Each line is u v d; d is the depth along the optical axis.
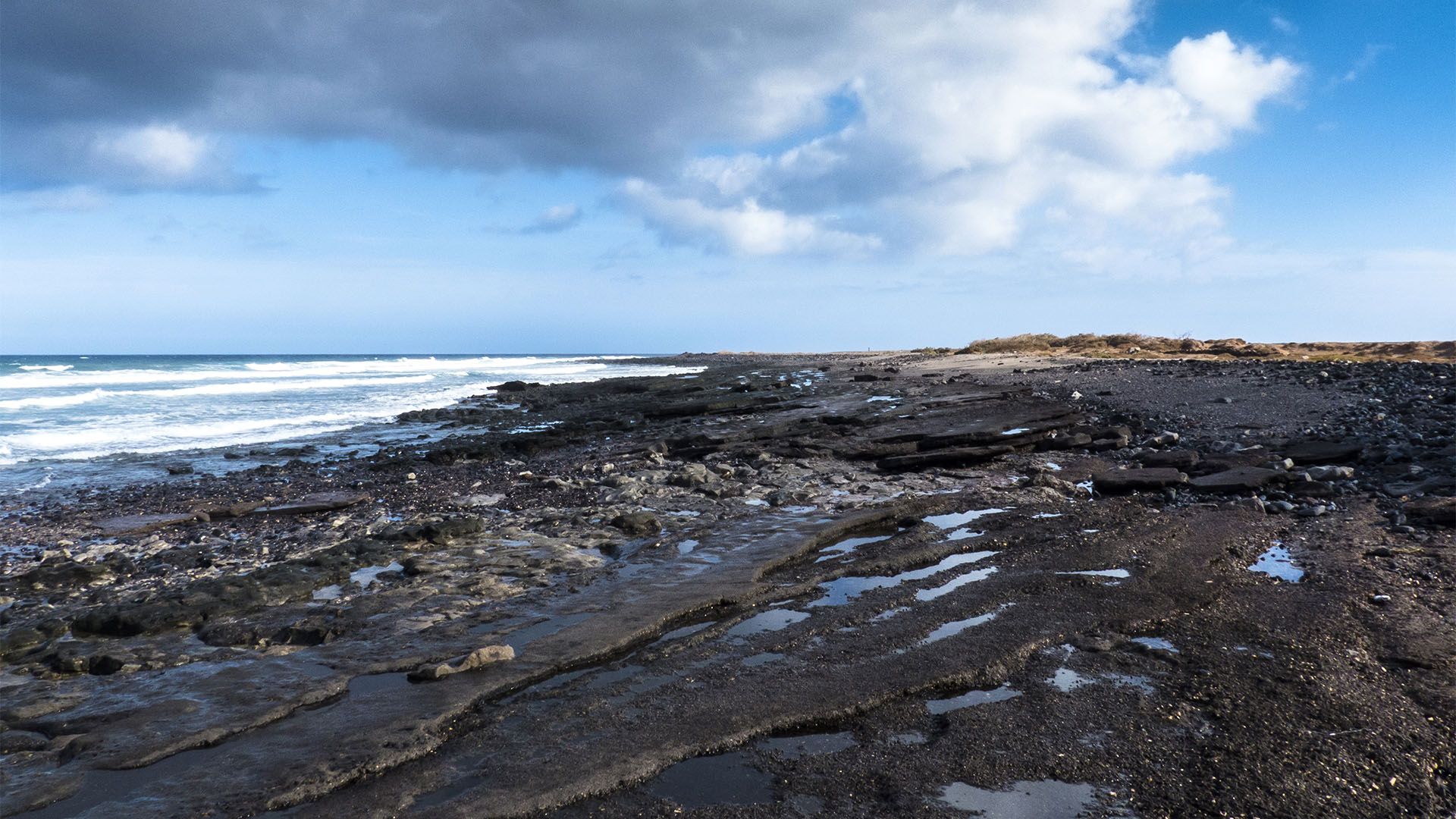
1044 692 4.68
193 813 3.68
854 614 6.12
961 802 3.57
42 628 6.20
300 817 3.61
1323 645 5.16
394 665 5.38
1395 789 3.57
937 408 20.36
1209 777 3.71
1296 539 7.96
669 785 3.80
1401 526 8.09
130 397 35.34
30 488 14.62
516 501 12.05
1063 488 11.20
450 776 3.93
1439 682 4.55
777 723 4.38
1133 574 6.87
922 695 4.71
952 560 7.69
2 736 4.49
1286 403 16.69
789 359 88.69
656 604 6.52
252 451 19.00
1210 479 10.53
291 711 4.73
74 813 3.71
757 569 7.51
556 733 4.35
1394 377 18.88
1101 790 3.64
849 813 3.52
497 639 5.82
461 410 28.72
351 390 43.44
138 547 9.66
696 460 15.73
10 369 63.81
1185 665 4.98
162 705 4.82
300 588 7.23
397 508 11.92
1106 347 51.03
